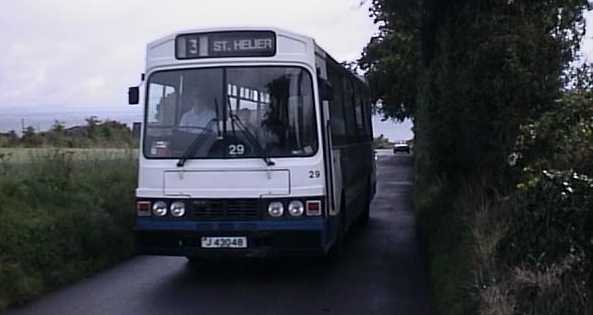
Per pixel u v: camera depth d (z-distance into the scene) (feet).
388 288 33.53
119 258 41.04
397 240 48.57
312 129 33.86
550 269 20.63
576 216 21.24
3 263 31.91
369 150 59.52
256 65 34.19
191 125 34.19
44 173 45.80
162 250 34.12
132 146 63.21
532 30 35.01
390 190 93.91
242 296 32.09
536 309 19.48
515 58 34.58
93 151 59.06
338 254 40.52
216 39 34.40
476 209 31.94
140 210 34.35
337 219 37.70
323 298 31.55
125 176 52.95
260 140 33.76
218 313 28.94
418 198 61.87
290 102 33.99
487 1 36.76
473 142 37.99
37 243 34.86
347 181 43.16
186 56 34.50
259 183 33.50
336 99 40.63
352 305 30.22
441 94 40.27
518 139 30.22
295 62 34.14
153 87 34.76
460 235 31.60
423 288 33.45
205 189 33.68
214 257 34.40
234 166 33.58
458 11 38.47
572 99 29.84
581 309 19.15
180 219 33.81
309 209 33.35
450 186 43.96
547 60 35.01
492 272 23.09
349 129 45.85
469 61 36.35
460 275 26.20
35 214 37.32
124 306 30.27
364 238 49.60
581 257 20.62
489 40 35.27
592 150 25.52
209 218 33.63
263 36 34.24
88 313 29.09
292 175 33.42
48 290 33.27
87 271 37.17
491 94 35.24
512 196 27.68
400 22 48.73
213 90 34.22
